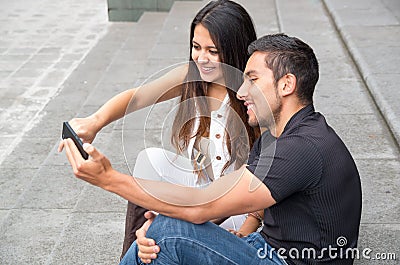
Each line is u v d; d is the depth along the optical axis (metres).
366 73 5.41
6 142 5.41
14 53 8.06
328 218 2.23
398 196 3.60
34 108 6.19
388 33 6.46
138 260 2.46
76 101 6.32
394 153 4.16
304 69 2.24
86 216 3.69
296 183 2.17
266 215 2.40
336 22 7.09
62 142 2.29
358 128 4.57
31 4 10.73
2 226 3.71
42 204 3.97
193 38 2.68
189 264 2.35
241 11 2.67
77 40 8.65
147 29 8.59
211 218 2.27
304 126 2.25
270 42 2.29
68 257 3.29
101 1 10.95
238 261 2.31
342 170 2.21
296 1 8.52
